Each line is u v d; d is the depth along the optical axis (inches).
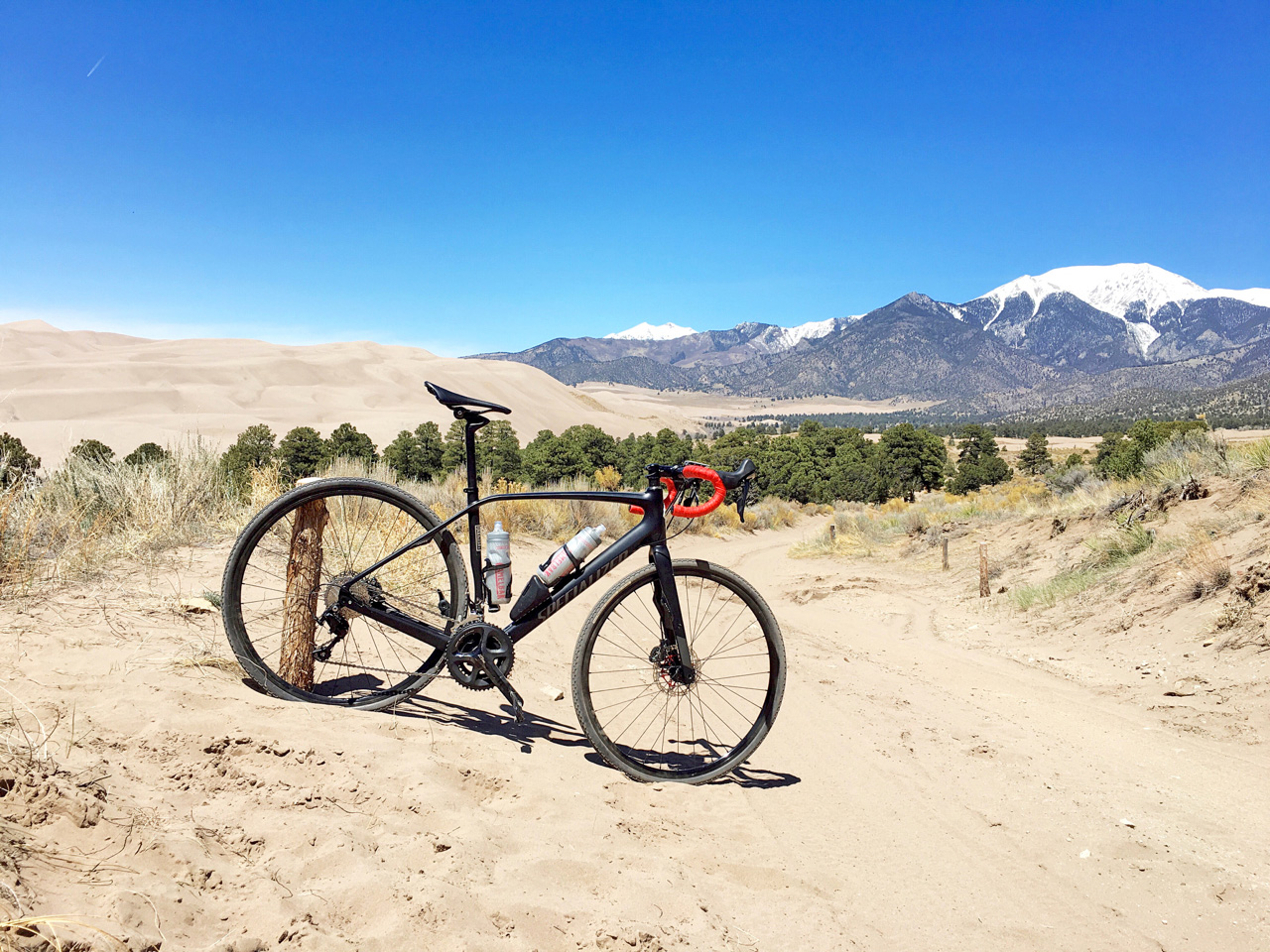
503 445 3319.4
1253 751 189.3
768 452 3169.3
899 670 293.0
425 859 88.7
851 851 122.4
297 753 106.7
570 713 173.0
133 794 86.2
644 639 269.3
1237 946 101.0
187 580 187.8
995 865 122.3
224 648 146.1
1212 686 237.5
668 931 86.9
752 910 98.1
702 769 142.5
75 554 183.8
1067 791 157.0
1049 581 466.6
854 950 92.5
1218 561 319.6
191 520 253.8
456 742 128.1
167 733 102.3
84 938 59.6
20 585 161.3
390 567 181.5
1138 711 231.0
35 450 3949.3
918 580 649.0
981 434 4357.8
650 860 103.7
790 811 135.9
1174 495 458.9
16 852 68.1
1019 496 988.6
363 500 195.9
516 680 191.6
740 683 237.0
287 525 243.1
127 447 5049.2
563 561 133.5
